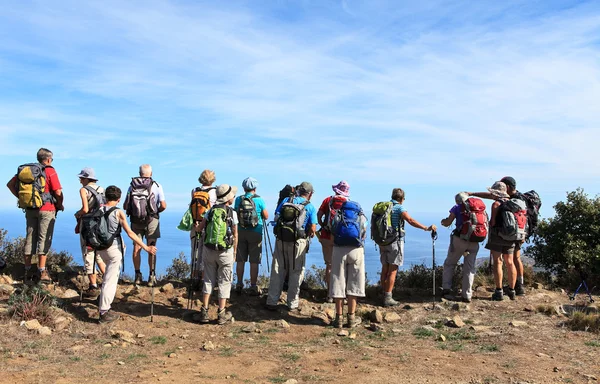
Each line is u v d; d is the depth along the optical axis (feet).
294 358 19.54
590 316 24.76
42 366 17.31
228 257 24.93
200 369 17.90
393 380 17.04
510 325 24.98
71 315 23.85
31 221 27.76
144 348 20.51
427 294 32.30
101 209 23.52
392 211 28.50
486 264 38.32
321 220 28.91
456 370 18.22
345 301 30.09
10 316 22.38
